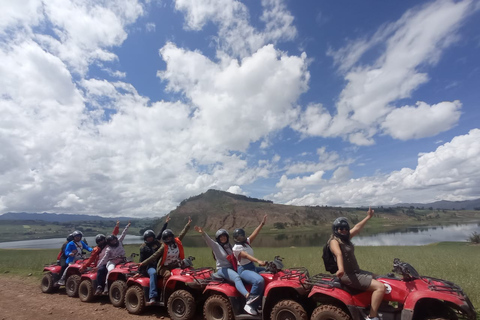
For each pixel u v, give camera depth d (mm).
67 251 10094
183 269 7137
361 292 4711
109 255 8836
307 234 96062
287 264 14188
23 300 8875
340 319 4574
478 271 11242
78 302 8562
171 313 6605
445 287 4410
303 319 4926
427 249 25531
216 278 6410
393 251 22609
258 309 5621
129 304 7453
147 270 7496
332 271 5012
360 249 25797
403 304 4551
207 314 6090
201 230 6512
